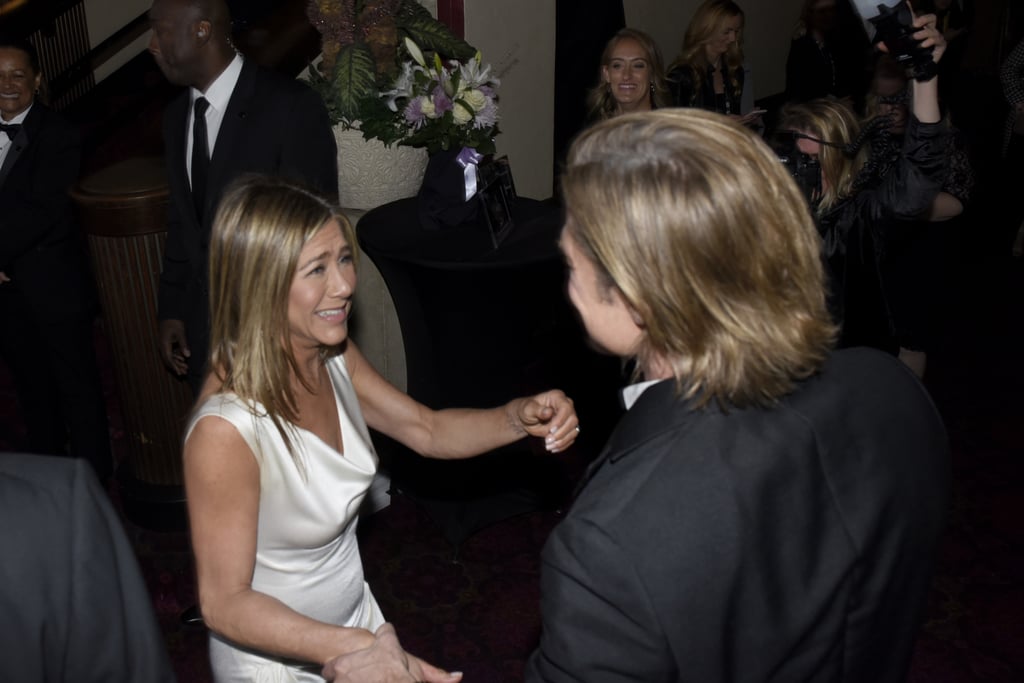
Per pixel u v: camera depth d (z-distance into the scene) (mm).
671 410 918
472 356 2701
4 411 3955
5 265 2857
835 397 947
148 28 7055
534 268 2562
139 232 2773
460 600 2836
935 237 3168
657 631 844
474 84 2852
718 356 874
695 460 879
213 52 2447
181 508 3078
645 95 3596
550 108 4082
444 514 3021
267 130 2498
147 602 1042
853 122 2523
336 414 1595
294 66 3506
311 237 1368
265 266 1353
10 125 2854
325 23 2957
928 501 976
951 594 2844
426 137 2797
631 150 879
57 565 917
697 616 844
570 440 1606
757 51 6574
